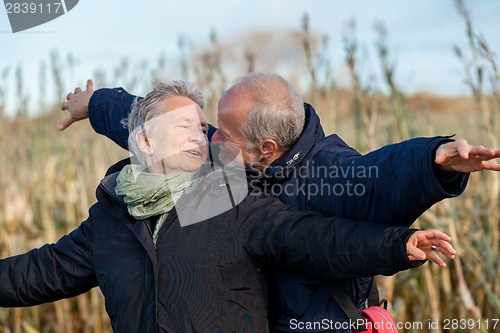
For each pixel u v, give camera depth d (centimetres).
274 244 204
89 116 300
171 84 223
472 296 404
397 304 387
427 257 195
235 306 205
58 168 601
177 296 203
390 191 193
